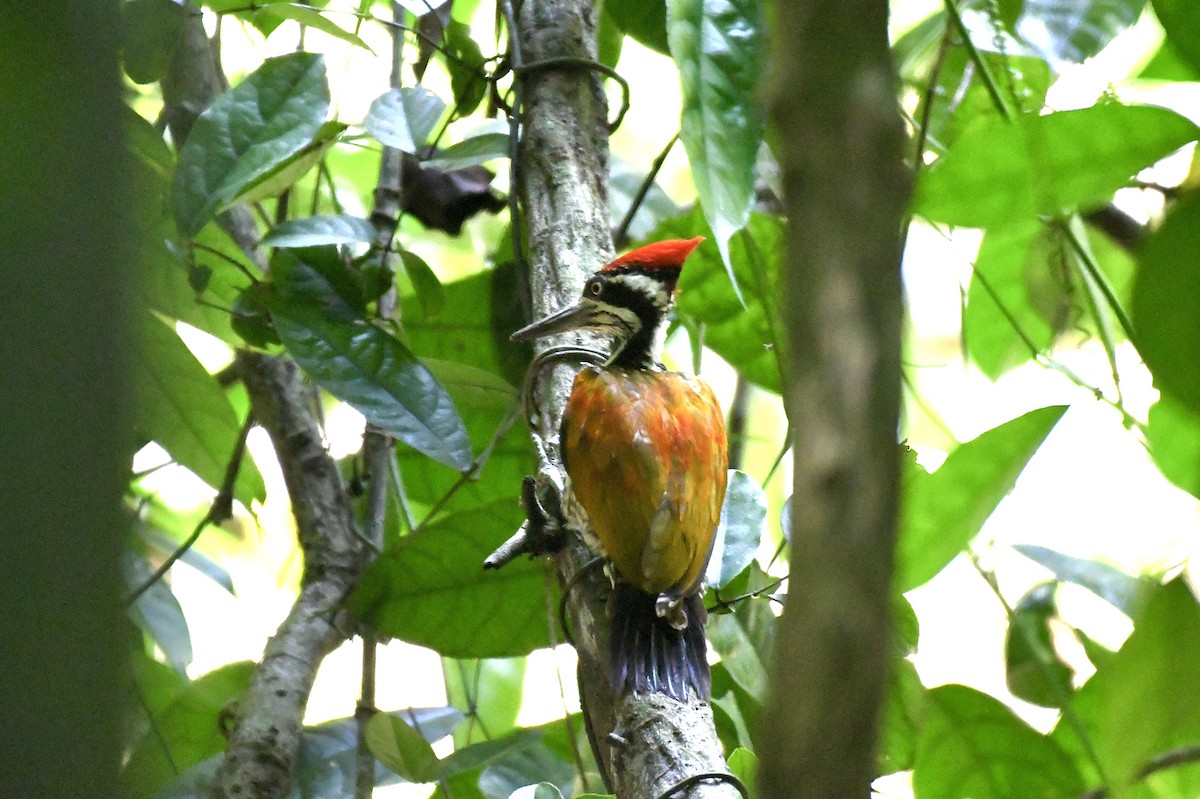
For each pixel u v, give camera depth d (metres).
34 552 2.28
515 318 9.09
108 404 2.41
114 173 2.50
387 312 8.73
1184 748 4.66
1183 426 6.18
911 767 7.26
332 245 7.80
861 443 1.85
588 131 7.82
